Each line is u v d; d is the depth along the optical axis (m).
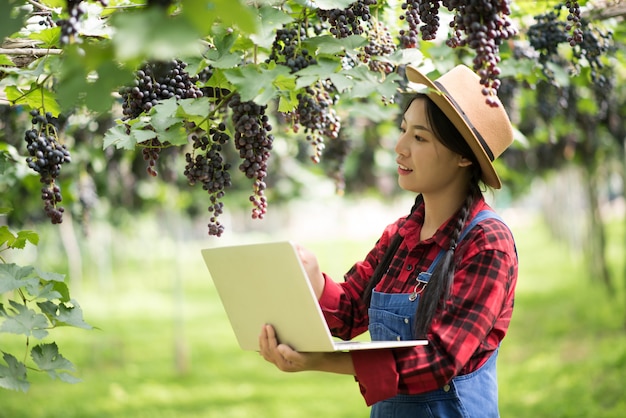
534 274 25.78
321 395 12.30
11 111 5.54
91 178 7.89
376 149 11.77
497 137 3.20
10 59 3.23
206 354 16.86
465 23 2.78
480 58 2.73
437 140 3.12
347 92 3.37
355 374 2.82
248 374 14.59
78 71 2.04
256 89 2.89
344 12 3.24
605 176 18.67
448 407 2.99
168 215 15.37
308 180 12.23
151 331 20.33
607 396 9.33
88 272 32.91
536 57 4.88
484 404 3.04
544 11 4.85
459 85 3.18
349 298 3.47
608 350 11.72
